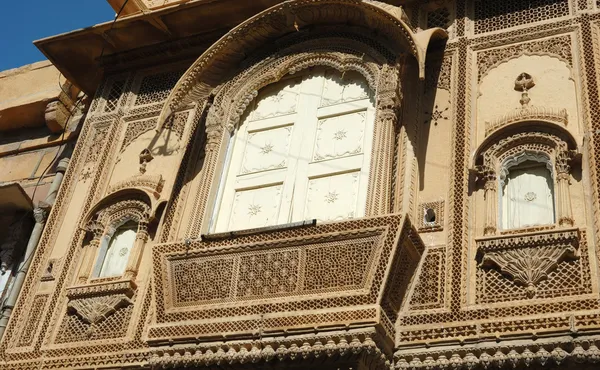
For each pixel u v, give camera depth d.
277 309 6.08
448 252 6.38
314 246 6.26
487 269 6.14
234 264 6.49
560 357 5.39
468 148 6.90
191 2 8.80
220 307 6.32
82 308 7.57
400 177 6.73
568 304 5.66
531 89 7.03
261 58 8.04
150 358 6.45
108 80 9.69
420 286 6.29
